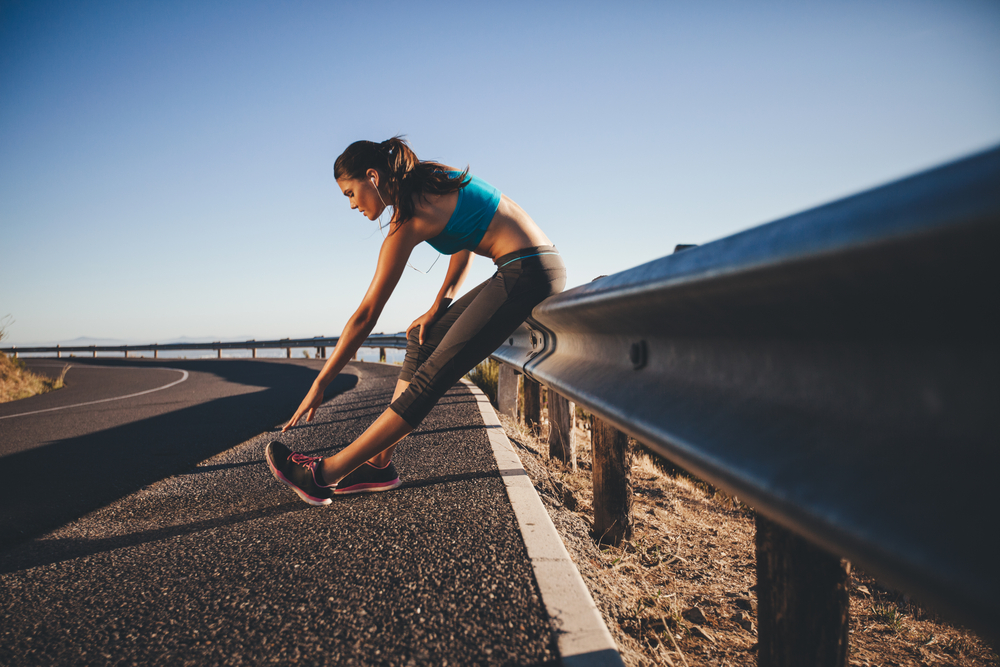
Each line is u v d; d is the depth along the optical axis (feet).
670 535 9.52
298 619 4.85
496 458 10.27
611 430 8.16
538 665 4.02
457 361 7.03
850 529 1.89
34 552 6.98
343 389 28.68
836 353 2.30
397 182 6.64
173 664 4.32
